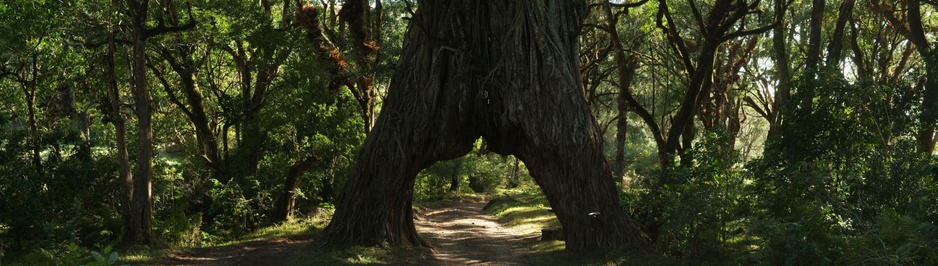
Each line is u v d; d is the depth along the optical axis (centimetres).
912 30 2289
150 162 1764
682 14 2680
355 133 2634
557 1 1648
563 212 1599
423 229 2759
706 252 1353
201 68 2392
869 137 1341
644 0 2036
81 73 2067
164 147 3094
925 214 1006
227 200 2300
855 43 2875
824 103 1373
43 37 1928
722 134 1491
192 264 1450
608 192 1617
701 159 1467
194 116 2464
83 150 2016
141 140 1744
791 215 1255
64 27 1850
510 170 7356
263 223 2466
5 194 1686
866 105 1386
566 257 1559
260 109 2497
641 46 3312
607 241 1575
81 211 2006
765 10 2534
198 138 2561
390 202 1727
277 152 2550
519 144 1695
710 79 1942
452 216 3853
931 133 2097
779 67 2492
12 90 2339
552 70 1575
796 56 3366
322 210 2812
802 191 1288
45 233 1695
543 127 1565
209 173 2553
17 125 2594
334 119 2552
